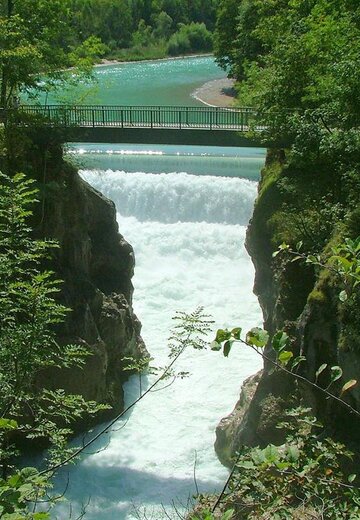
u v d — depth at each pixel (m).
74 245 24.66
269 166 25.08
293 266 19.05
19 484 5.23
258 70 28.61
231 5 68.62
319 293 16.34
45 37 26.19
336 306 15.71
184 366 25.62
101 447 21.30
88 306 23.34
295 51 24.34
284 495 6.29
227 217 35.34
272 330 19.39
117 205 36.47
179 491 19.16
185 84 77.81
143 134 29.56
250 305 30.11
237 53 56.16
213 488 19.11
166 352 26.92
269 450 5.22
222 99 65.50
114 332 24.44
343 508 6.04
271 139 24.52
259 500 6.38
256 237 21.52
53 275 22.83
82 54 28.17
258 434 17.61
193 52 117.44
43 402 19.84
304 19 26.22
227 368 25.39
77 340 21.94
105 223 27.59
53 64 26.38
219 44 70.25
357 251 5.96
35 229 23.14
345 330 15.12
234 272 32.78
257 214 21.95
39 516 5.02
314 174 22.28
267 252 20.88
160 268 33.22
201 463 20.42
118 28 113.12
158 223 35.53
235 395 23.89
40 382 20.45
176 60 109.06
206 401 23.66
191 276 32.38
